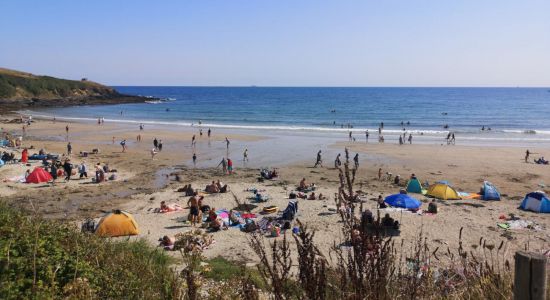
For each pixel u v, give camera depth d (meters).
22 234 6.58
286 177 30.89
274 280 3.14
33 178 27.75
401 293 3.18
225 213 21.02
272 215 21.11
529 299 2.84
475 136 56.25
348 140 51.31
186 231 18.25
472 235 18.08
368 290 2.90
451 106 125.25
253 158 38.81
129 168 33.72
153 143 46.59
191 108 110.81
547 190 27.39
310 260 3.09
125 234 17.48
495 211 22.14
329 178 30.48
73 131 58.09
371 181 29.38
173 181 29.52
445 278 4.14
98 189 26.92
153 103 129.12
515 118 87.12
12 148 41.19
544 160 36.25
